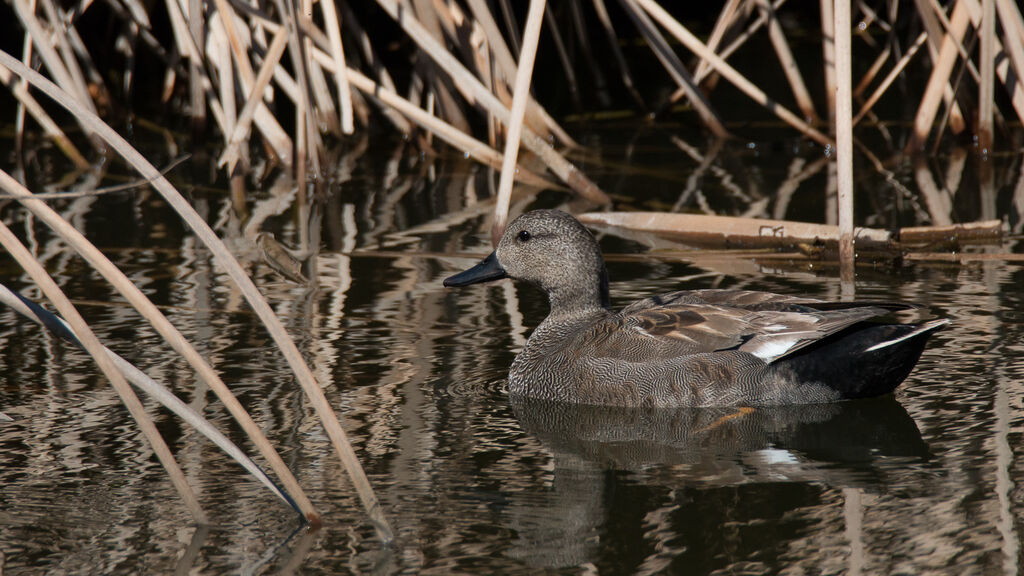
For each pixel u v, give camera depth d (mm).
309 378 6551
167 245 13922
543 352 10117
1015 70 15625
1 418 8477
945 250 13445
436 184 17297
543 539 6938
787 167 18141
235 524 7109
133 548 6816
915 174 17312
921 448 8281
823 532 6996
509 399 9625
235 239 14188
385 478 7805
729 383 9438
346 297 11938
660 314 9852
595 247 10773
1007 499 7312
